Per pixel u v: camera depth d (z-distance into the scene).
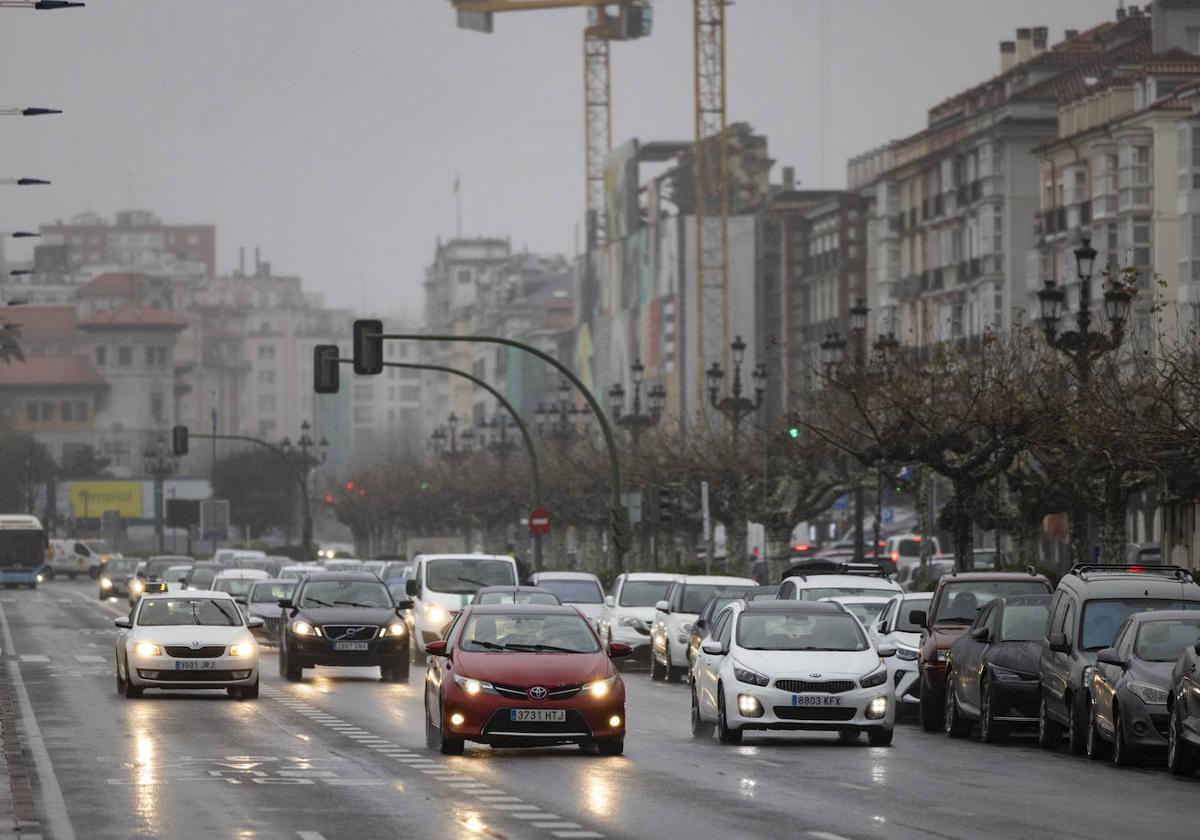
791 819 49.25
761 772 62.19
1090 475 121.56
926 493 169.88
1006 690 73.31
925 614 84.06
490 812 50.75
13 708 90.81
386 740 73.94
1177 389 115.44
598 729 66.94
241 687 98.00
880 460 127.00
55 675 118.00
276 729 79.06
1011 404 119.50
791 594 100.25
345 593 116.38
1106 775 61.47
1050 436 119.19
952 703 78.00
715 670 74.12
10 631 177.12
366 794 55.06
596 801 53.47
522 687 66.56
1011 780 59.78
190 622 99.69
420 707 92.31
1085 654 68.50
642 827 47.50
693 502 197.00
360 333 142.50
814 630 74.56
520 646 69.44
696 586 119.62
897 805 52.59
